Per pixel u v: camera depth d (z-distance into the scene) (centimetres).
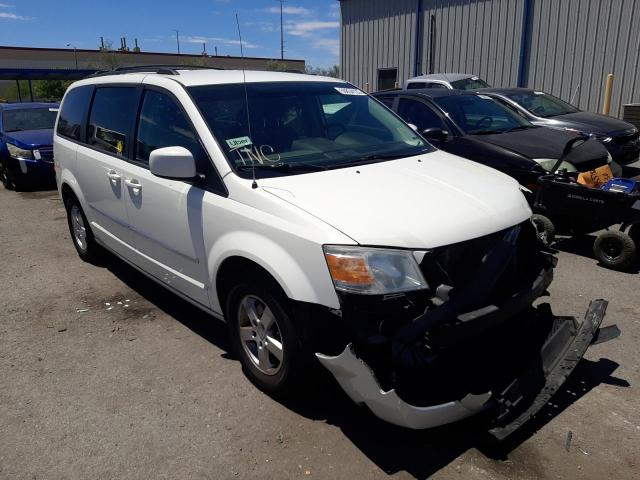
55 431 308
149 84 414
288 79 421
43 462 284
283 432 303
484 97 756
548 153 601
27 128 1064
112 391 345
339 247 266
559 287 485
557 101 980
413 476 269
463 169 367
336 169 344
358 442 294
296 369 298
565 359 302
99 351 396
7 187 1041
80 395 342
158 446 294
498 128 692
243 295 327
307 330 281
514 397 279
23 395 344
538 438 293
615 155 849
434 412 259
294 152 361
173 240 378
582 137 534
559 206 532
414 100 727
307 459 282
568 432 297
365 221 276
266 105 383
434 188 321
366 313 261
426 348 258
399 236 268
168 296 493
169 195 370
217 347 397
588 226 532
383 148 396
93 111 501
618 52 1357
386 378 263
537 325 335
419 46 1802
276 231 291
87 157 492
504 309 277
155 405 330
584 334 315
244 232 310
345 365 266
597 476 265
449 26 1703
